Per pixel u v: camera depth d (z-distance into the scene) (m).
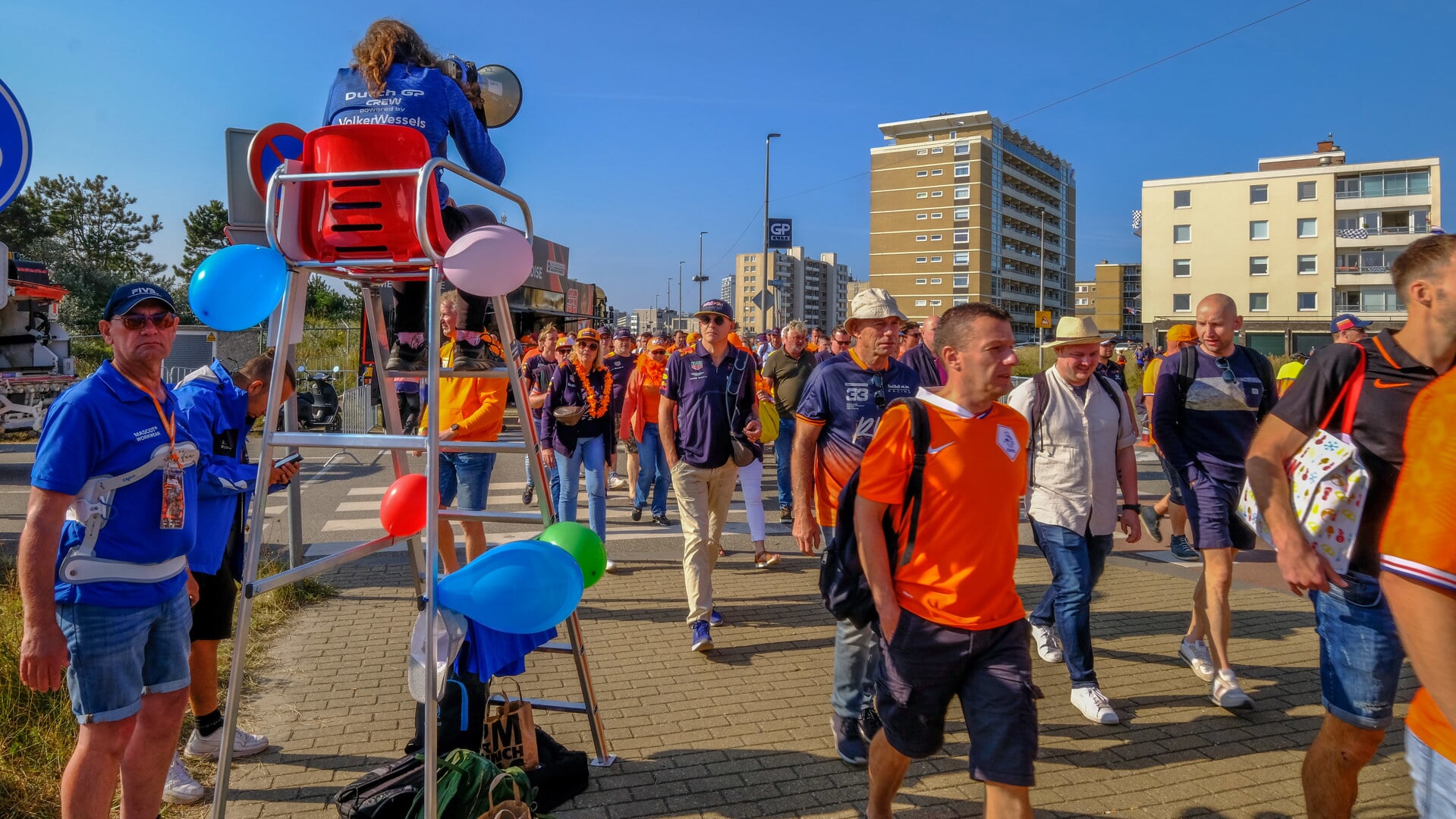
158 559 2.74
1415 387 2.59
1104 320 134.00
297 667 4.84
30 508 2.51
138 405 2.71
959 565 2.74
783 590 6.59
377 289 3.72
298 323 2.99
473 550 5.43
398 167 2.77
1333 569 2.62
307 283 3.03
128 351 2.71
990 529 2.74
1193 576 7.16
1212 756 3.89
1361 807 3.47
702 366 5.25
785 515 9.41
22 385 14.93
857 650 3.72
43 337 16.67
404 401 10.56
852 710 3.77
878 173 107.94
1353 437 2.67
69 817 2.59
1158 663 5.12
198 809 3.36
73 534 2.63
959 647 2.71
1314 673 4.91
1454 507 1.82
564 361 6.88
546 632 3.65
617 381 10.45
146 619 2.73
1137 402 19.38
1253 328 72.25
